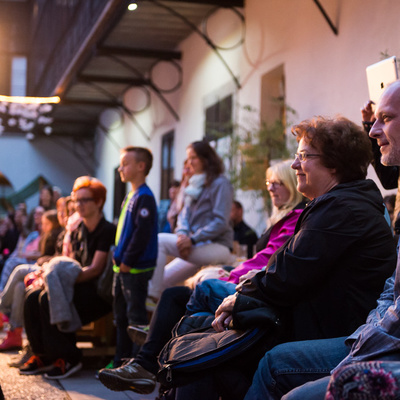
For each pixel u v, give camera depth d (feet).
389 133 8.34
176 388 9.91
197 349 9.48
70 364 17.62
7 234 39.27
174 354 9.62
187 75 39.52
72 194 19.24
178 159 41.75
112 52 39.86
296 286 9.16
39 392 15.61
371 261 9.18
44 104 61.82
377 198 9.61
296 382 8.44
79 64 43.60
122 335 17.01
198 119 37.60
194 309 11.63
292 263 9.18
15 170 74.08
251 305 9.46
